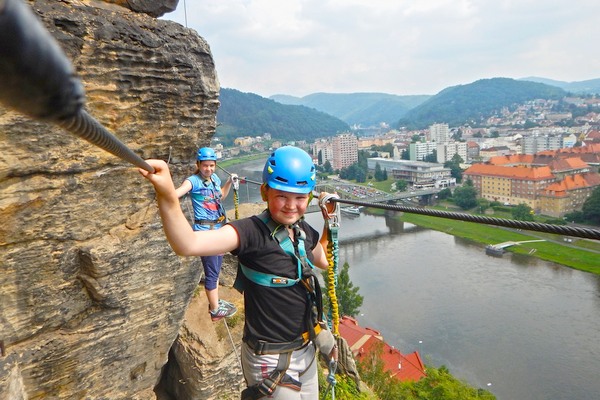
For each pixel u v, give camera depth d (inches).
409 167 6756.9
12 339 243.1
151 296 297.4
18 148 224.2
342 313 1921.8
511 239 3235.7
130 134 265.6
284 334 124.9
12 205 229.8
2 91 18.3
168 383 407.8
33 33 17.5
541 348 1737.2
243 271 125.0
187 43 274.8
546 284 2372.0
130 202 277.4
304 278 125.6
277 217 122.6
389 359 1491.1
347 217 4328.3
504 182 5083.7
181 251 100.5
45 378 258.7
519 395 1501.0
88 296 270.2
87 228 260.5
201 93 286.0
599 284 2352.4
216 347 378.3
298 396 125.2
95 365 280.7
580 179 4601.4
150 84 261.6
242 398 129.0
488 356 1707.7
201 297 426.9
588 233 99.6
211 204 270.7
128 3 259.0
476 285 2380.7
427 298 2226.9
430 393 1305.4
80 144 244.7
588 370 1583.4
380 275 2576.3
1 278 233.8
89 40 232.4
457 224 3703.3
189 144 295.6
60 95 21.8
